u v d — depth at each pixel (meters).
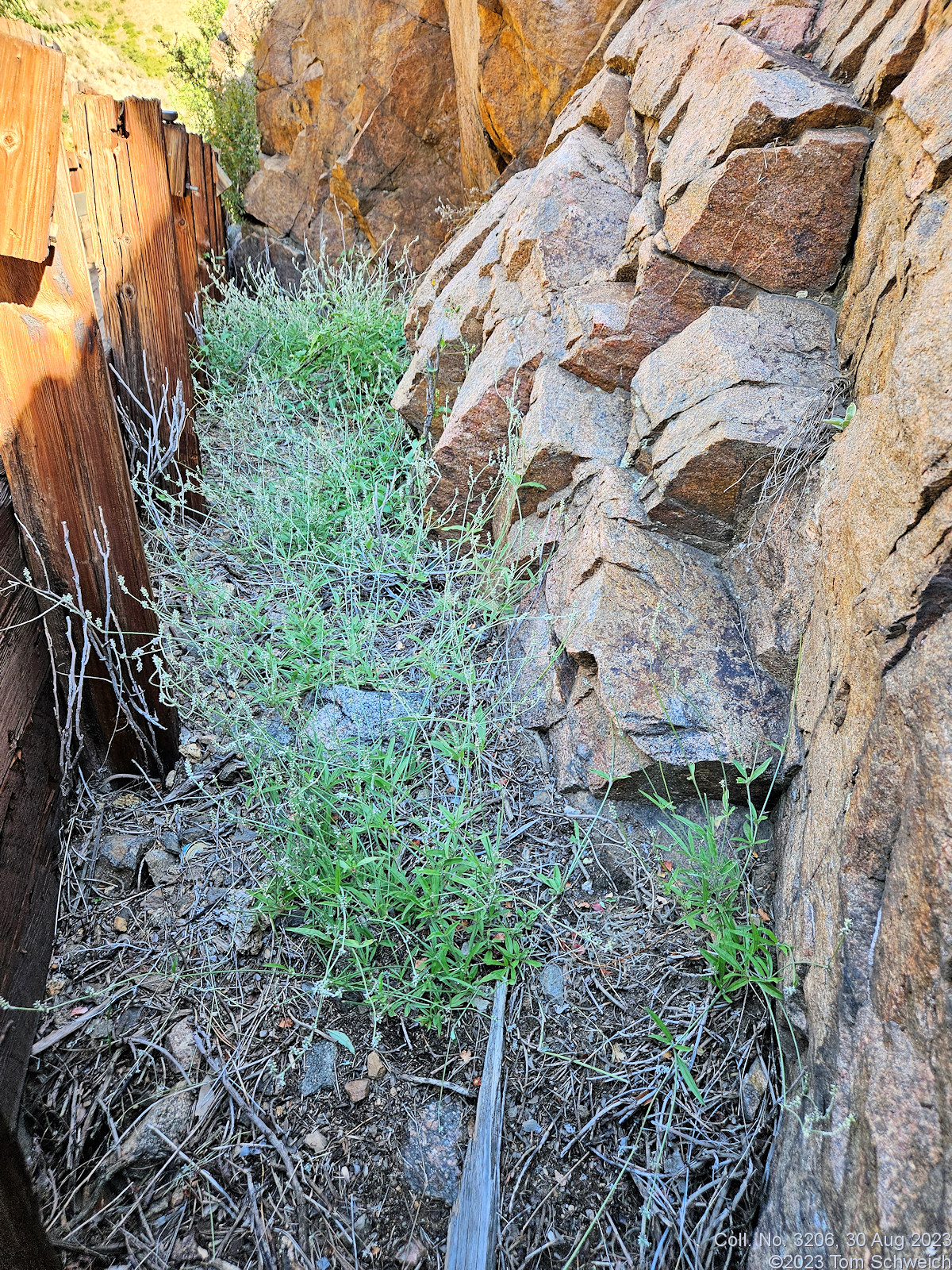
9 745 1.97
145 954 2.06
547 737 2.56
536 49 3.97
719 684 2.24
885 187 2.15
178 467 3.42
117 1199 1.72
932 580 1.49
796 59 2.58
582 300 2.87
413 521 3.24
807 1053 1.69
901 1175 1.26
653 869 2.21
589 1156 1.80
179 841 2.29
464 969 2.00
